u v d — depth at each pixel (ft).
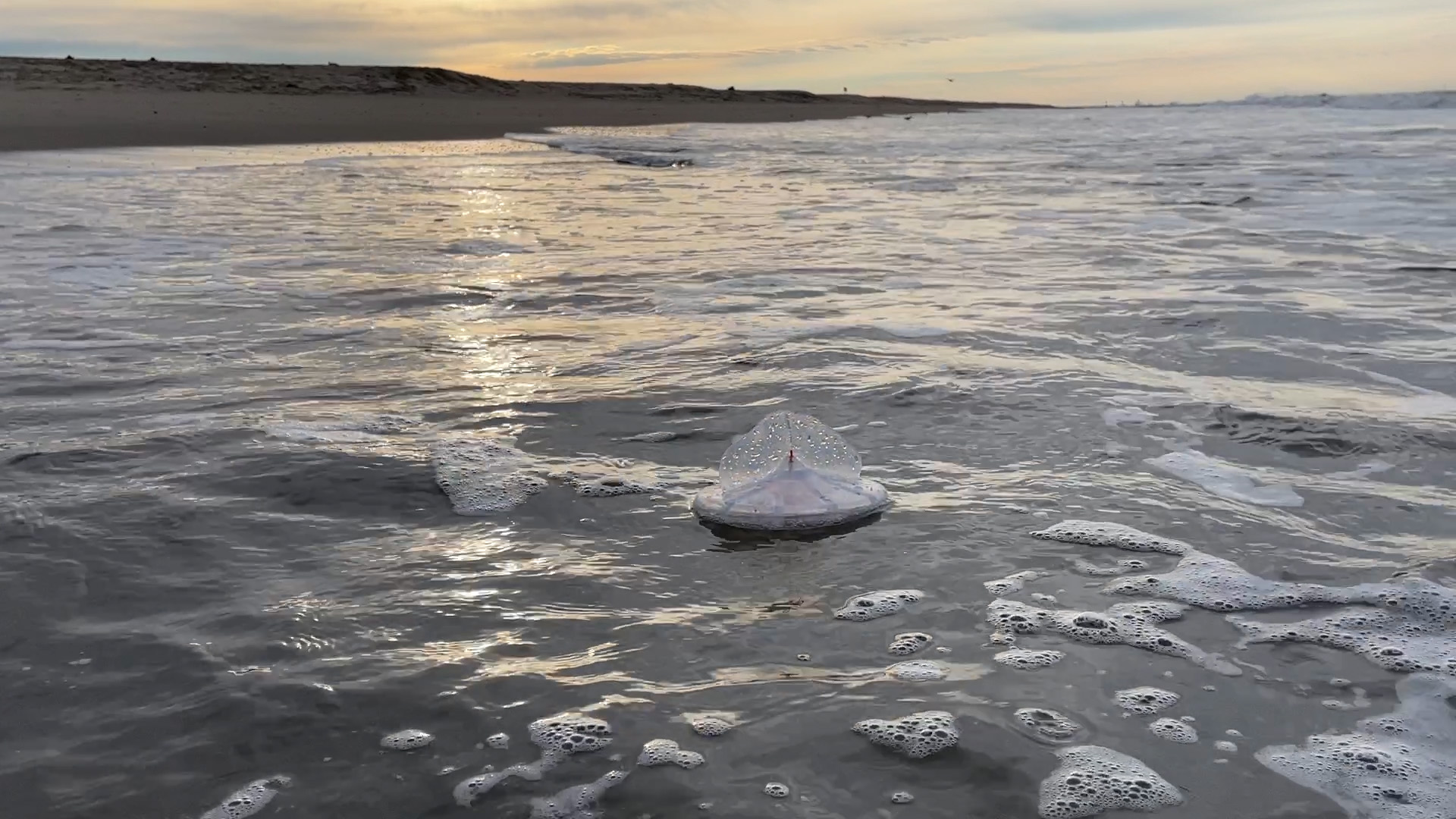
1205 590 7.75
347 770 5.67
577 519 9.15
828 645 6.99
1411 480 9.92
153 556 8.33
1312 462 10.42
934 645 7.00
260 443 11.02
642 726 6.05
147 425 11.64
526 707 6.24
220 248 25.09
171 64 133.49
